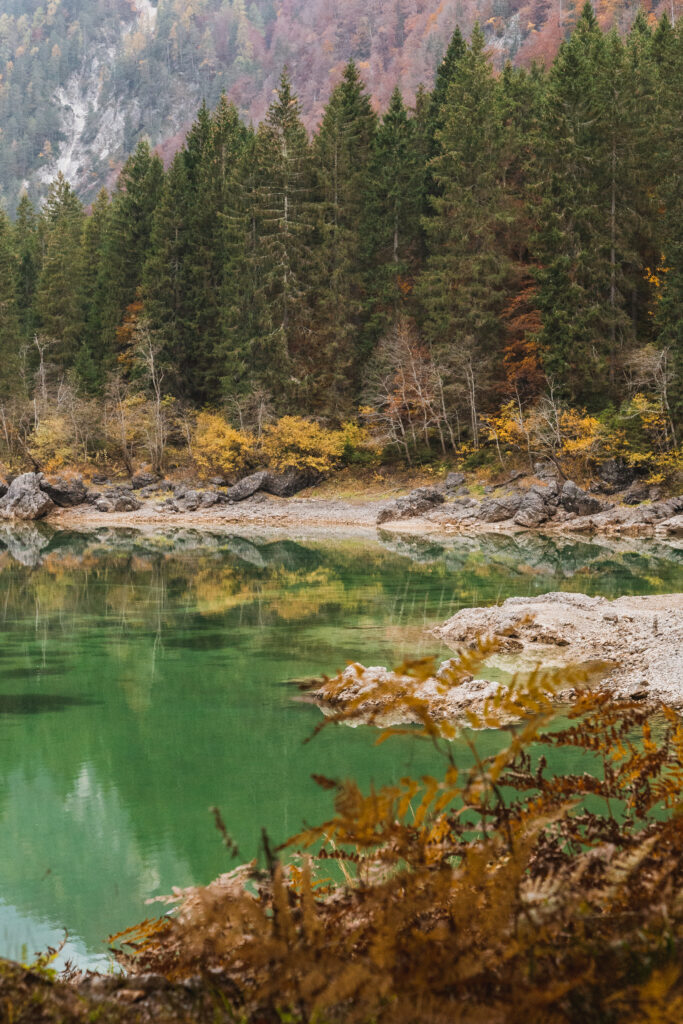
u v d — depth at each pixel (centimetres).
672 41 5919
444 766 804
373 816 152
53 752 953
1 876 614
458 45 6825
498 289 5922
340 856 193
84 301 7538
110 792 816
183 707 1147
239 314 6275
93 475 6178
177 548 3597
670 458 4525
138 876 617
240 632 1694
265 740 976
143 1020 150
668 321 4850
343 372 6297
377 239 6203
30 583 2469
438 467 5572
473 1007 125
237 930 156
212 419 5972
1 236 7375
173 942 179
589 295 5353
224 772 867
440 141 6141
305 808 753
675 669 1161
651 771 199
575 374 5231
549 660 1312
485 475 5209
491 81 6150
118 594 2247
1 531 4478
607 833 187
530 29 18962
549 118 5359
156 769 885
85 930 521
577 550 3400
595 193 5369
